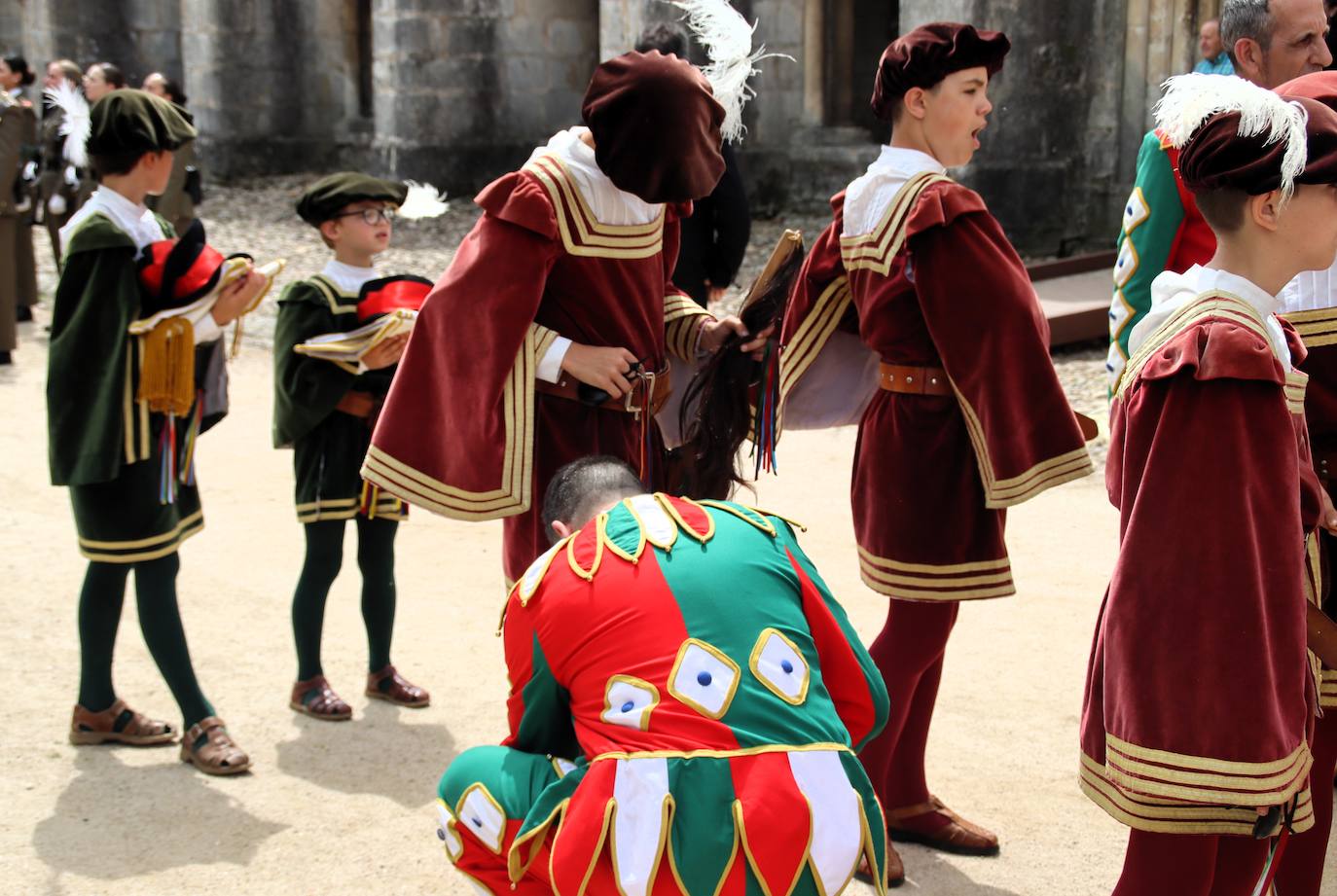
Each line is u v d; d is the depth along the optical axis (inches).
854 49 603.8
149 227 151.9
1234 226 97.7
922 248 127.4
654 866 88.7
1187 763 93.4
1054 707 171.5
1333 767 118.4
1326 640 102.0
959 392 128.5
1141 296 147.9
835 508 255.0
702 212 237.6
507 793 99.9
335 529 169.0
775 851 89.1
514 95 649.6
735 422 137.4
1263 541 93.4
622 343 131.4
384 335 158.4
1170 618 93.7
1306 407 122.0
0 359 364.2
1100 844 140.8
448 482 125.8
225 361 166.1
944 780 153.7
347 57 735.1
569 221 126.0
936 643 134.4
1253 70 147.5
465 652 190.7
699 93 123.4
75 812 146.0
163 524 154.2
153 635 155.4
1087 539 233.9
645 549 99.0
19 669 182.1
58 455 147.9
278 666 185.5
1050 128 468.8
